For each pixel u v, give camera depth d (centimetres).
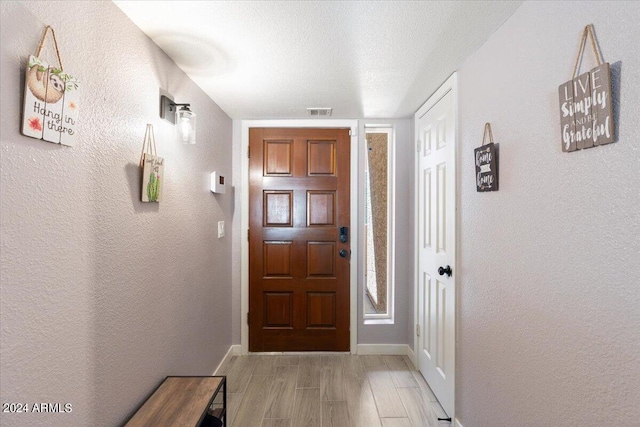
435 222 216
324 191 282
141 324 136
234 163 281
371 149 312
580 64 93
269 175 282
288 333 283
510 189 129
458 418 179
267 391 224
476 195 158
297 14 127
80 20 101
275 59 166
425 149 237
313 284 283
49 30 89
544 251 109
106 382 114
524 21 120
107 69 114
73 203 98
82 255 102
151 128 144
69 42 97
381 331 282
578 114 92
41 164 87
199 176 201
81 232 102
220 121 246
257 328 283
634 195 77
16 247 80
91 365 106
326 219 282
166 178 157
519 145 123
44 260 88
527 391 118
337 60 168
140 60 136
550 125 106
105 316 113
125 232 125
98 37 110
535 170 114
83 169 102
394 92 215
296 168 281
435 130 215
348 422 191
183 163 177
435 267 216
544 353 109
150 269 143
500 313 137
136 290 132
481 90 153
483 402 152
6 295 78
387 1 120
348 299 282
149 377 142
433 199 220
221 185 235
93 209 107
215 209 234
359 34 143
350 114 266
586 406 92
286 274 283
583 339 92
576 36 95
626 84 79
